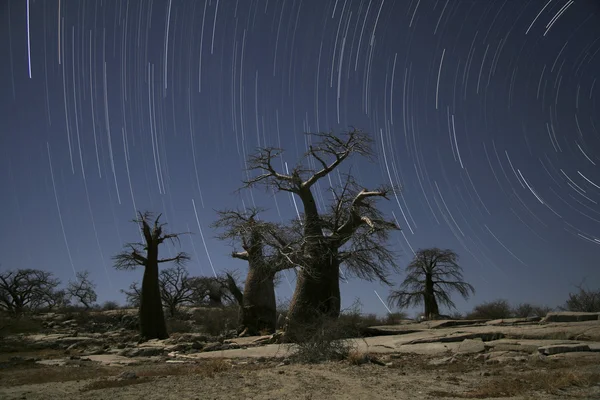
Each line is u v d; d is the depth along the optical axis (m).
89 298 58.66
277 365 12.73
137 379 10.79
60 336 30.27
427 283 46.19
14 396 9.30
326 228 24.56
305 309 22.00
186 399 7.95
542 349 11.62
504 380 8.84
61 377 12.56
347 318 15.60
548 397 7.35
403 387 8.62
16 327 35.22
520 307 39.53
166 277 52.97
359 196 24.58
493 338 15.57
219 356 17.19
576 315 21.19
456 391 8.22
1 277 57.44
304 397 7.82
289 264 23.98
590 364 9.77
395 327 27.25
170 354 19.62
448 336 16.09
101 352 22.02
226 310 41.72
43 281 59.12
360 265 24.31
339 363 12.34
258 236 26.95
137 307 53.34
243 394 8.17
